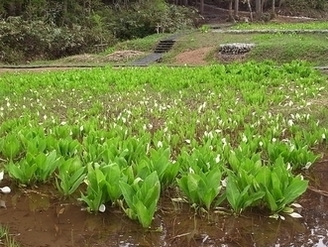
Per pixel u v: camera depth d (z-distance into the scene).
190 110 7.64
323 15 46.78
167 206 3.68
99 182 3.46
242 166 3.84
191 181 3.50
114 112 7.77
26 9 29.06
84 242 3.12
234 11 41.59
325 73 13.52
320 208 3.71
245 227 3.34
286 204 3.53
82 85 11.09
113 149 4.35
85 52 27.41
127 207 3.58
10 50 24.06
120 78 11.99
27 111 7.49
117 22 32.19
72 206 3.71
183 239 3.16
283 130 6.01
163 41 25.12
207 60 20.36
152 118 7.26
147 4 34.88
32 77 12.48
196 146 5.04
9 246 3.01
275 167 3.79
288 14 45.16
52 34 26.25
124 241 3.13
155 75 12.42
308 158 4.50
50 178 4.20
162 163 3.86
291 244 3.10
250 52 19.38
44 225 3.38
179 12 35.66
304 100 8.23
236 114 6.83
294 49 18.52
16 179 4.16
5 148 4.73
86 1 33.31
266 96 8.67
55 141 4.65
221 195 3.71
